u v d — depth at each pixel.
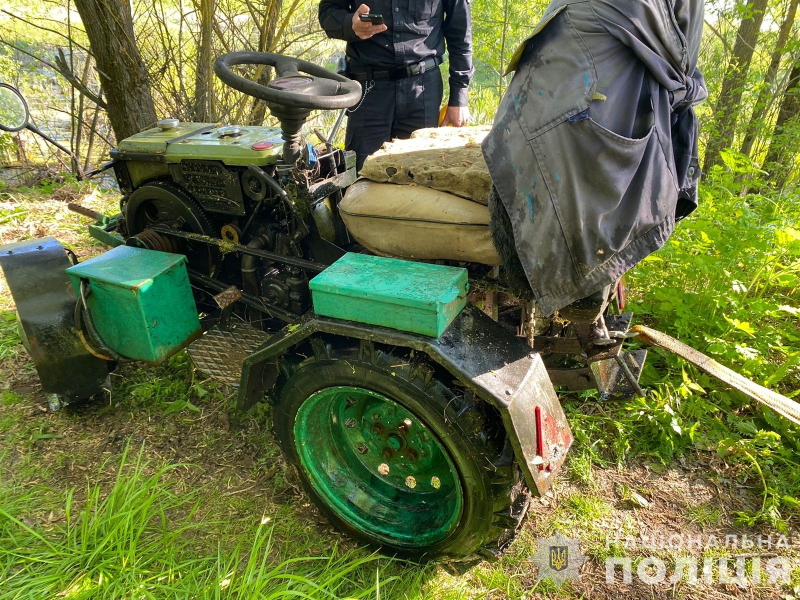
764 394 2.48
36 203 5.27
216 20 5.57
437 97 3.89
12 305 3.77
